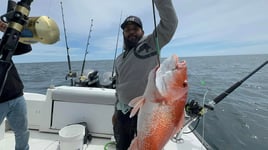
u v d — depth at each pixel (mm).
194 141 2387
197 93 8125
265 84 12156
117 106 1781
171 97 832
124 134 1729
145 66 1568
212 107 2049
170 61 878
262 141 4082
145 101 870
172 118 833
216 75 16078
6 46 956
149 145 834
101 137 2584
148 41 1597
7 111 1852
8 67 980
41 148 2346
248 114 5793
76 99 2596
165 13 1279
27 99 2742
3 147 2352
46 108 2666
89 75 3031
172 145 2281
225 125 4812
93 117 2590
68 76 3109
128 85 1612
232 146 3859
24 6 1005
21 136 2008
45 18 1199
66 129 2213
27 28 1186
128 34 1747
